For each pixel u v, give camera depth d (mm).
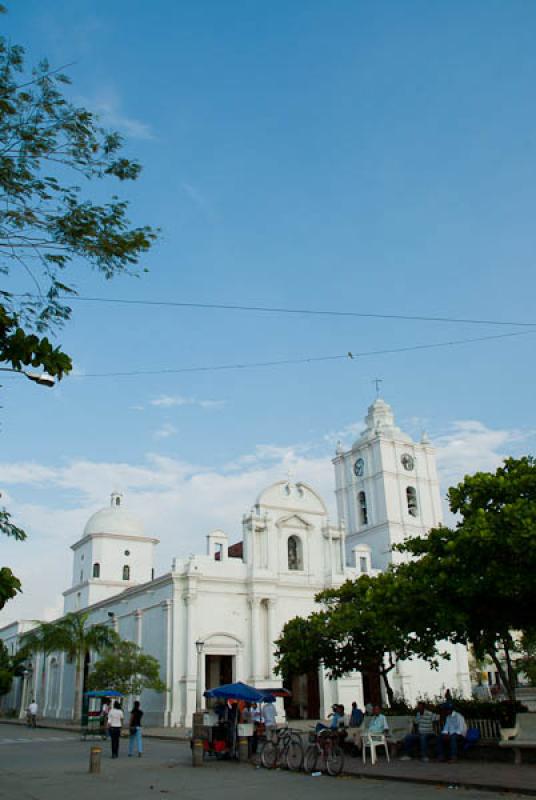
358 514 60375
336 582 50875
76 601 63875
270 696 23906
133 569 64125
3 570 10555
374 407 63719
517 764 18062
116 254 11859
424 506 59688
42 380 10617
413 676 51844
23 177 11164
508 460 21703
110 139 11664
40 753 27438
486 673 62625
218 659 48438
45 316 11477
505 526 18219
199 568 46500
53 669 64000
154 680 41750
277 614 48062
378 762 20312
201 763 21781
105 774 19969
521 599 19172
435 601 20297
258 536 49688
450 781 15930
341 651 28031
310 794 15336
